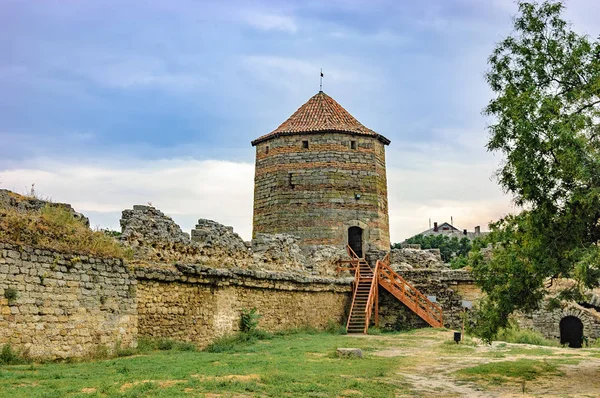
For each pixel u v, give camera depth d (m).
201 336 23.38
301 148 44.12
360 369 17.77
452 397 14.88
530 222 17.47
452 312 36.84
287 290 30.19
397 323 36.09
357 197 43.59
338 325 34.19
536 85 18.16
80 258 17.94
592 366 20.27
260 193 45.12
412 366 19.75
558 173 16.88
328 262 36.12
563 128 16.14
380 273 37.47
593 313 36.38
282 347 23.33
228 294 25.48
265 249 29.78
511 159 17.38
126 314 19.64
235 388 13.24
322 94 49.09
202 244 24.59
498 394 15.36
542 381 17.33
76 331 17.52
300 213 43.12
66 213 18.84
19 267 15.95
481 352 24.36
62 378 13.57
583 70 17.88
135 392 12.00
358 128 45.38
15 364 15.20
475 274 19.86
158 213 22.88
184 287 22.78
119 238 21.05
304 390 13.77
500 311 18.59
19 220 16.58
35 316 16.23
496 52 18.73
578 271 15.73
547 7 18.33
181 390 12.69
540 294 18.73
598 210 16.36
